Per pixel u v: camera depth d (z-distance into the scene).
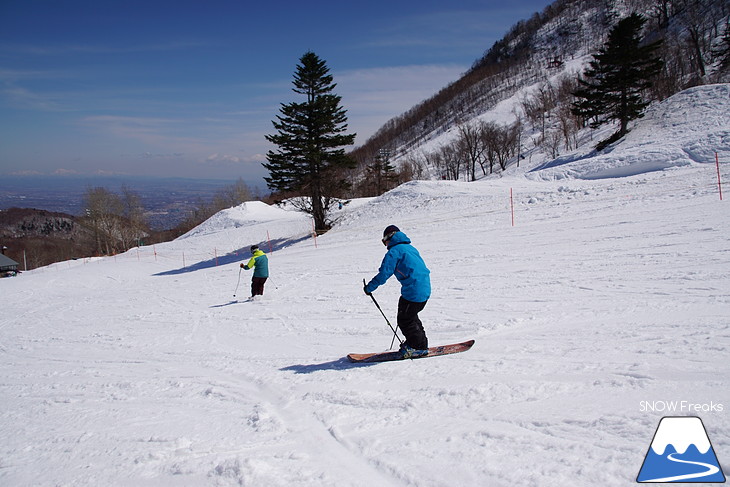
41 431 4.71
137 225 70.69
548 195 23.50
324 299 10.88
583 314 6.31
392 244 5.51
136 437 4.16
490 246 14.45
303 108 32.53
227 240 41.19
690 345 4.46
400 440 3.41
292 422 4.10
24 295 24.45
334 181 34.19
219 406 4.88
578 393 3.74
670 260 8.61
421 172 79.75
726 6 88.50
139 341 9.27
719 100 34.88
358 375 5.21
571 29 165.00
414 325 5.52
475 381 4.38
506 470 2.77
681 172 22.22
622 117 39.03
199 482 3.13
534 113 96.31
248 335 8.52
